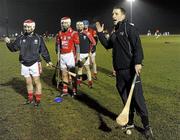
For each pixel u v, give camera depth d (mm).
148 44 34781
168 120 7148
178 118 7285
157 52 23875
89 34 10531
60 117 7445
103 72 13938
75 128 6723
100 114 7621
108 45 6520
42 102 8750
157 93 9633
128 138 6160
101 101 8781
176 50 25719
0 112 7883
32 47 8125
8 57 21516
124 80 6258
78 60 9219
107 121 7113
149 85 10812
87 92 9883
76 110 7969
